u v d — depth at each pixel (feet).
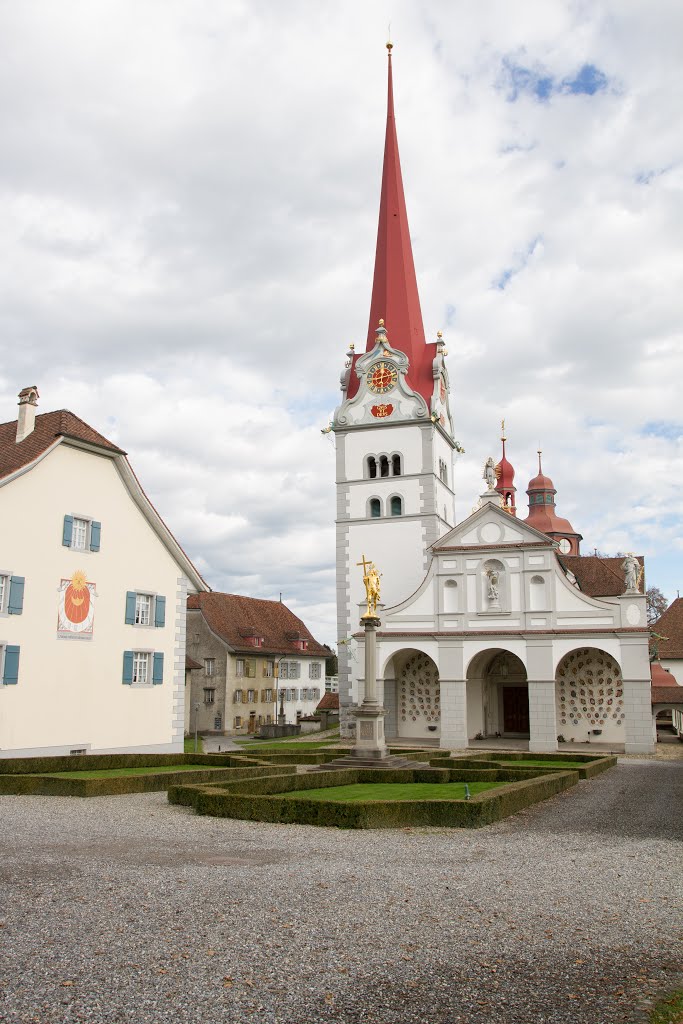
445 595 176.65
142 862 49.78
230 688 250.37
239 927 36.19
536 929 37.17
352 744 182.70
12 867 47.78
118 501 133.69
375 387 208.64
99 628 127.75
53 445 120.16
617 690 175.01
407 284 219.00
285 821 68.80
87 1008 27.61
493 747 168.76
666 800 84.28
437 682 188.55
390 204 223.71
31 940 34.01
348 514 205.98
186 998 28.55
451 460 227.61
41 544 118.83
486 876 47.60
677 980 31.19
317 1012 27.76
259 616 294.46
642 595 160.15
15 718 112.57
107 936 34.68
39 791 85.71
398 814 67.92
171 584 143.64
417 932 36.29
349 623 201.05
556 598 167.53
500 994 29.60
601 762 117.19
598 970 32.17
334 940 34.91
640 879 47.47
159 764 115.03
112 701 128.77
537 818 72.18
